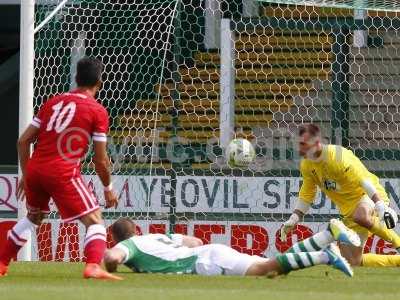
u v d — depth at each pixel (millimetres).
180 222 38969
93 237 23891
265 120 47750
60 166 23922
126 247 25219
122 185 39250
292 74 48719
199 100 48344
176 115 42250
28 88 35188
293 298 19406
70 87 44625
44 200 24734
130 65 49031
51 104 24219
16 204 38812
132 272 25938
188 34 49812
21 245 25172
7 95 55812
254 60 48875
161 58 49125
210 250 24953
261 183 38844
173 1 48188
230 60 46000
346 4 40250
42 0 42875
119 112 48125
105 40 46531
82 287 21391
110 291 20391
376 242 38312
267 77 48688
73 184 23984
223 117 45344
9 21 53688
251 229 38812
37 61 43781
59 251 38531
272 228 38750
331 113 46094
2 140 56094
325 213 38500
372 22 45969
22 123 35188
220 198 38906
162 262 25281
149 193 39125
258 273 24391
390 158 45719
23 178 24672
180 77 48969
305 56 48875
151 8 49188
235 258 24609
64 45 45125
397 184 38719
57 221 38562
